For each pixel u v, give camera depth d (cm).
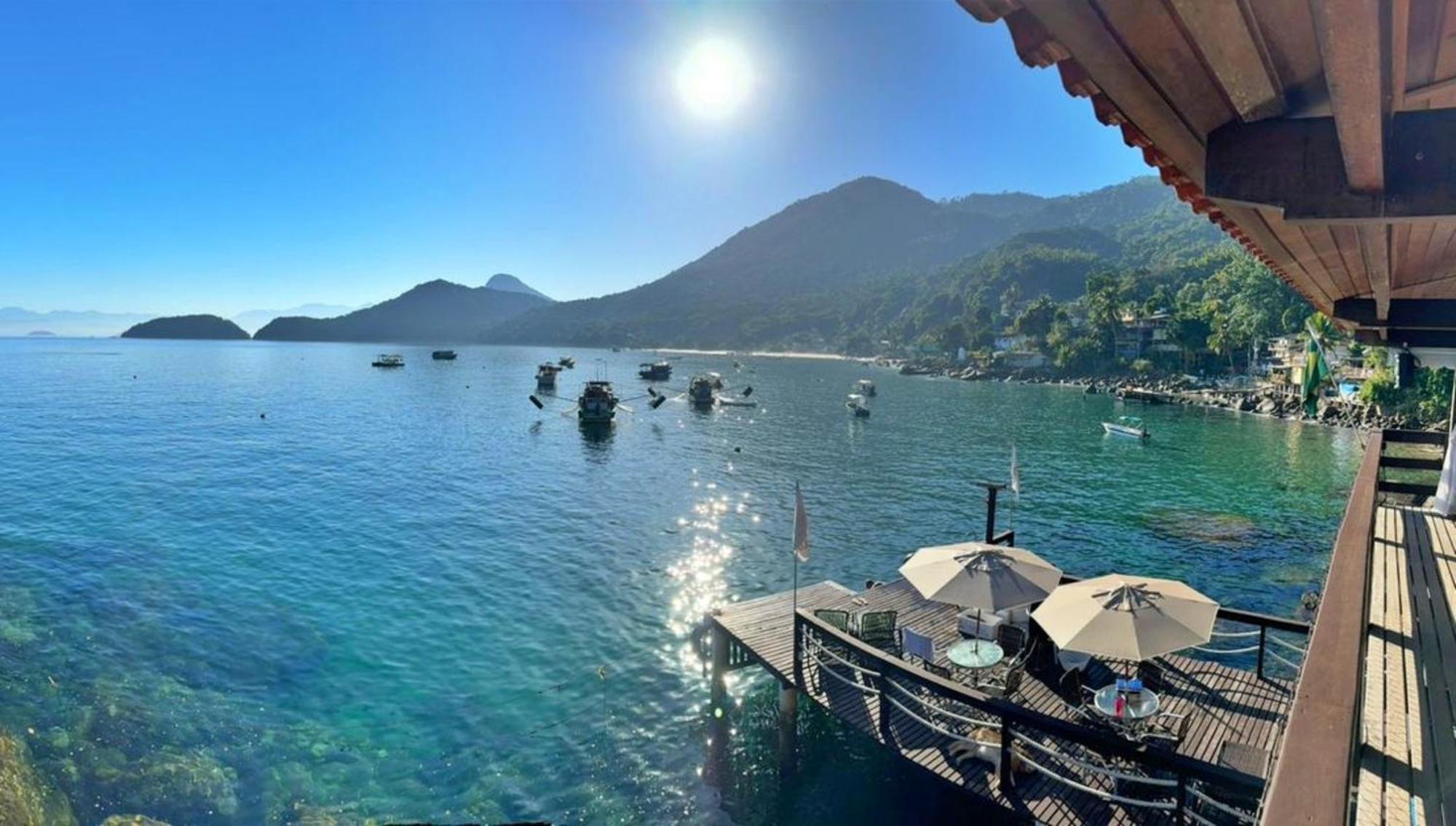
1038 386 10594
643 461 4175
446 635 1722
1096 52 180
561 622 1812
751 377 13050
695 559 2350
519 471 3856
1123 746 712
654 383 11000
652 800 1136
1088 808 826
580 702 1415
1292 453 4472
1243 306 9081
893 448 4694
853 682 1110
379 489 3375
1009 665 1126
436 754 1250
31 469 3650
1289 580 2175
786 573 2220
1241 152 237
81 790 1105
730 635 1324
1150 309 11169
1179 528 2739
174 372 12162
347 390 8975
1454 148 218
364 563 2267
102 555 2273
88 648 1584
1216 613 1005
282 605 1900
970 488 3459
